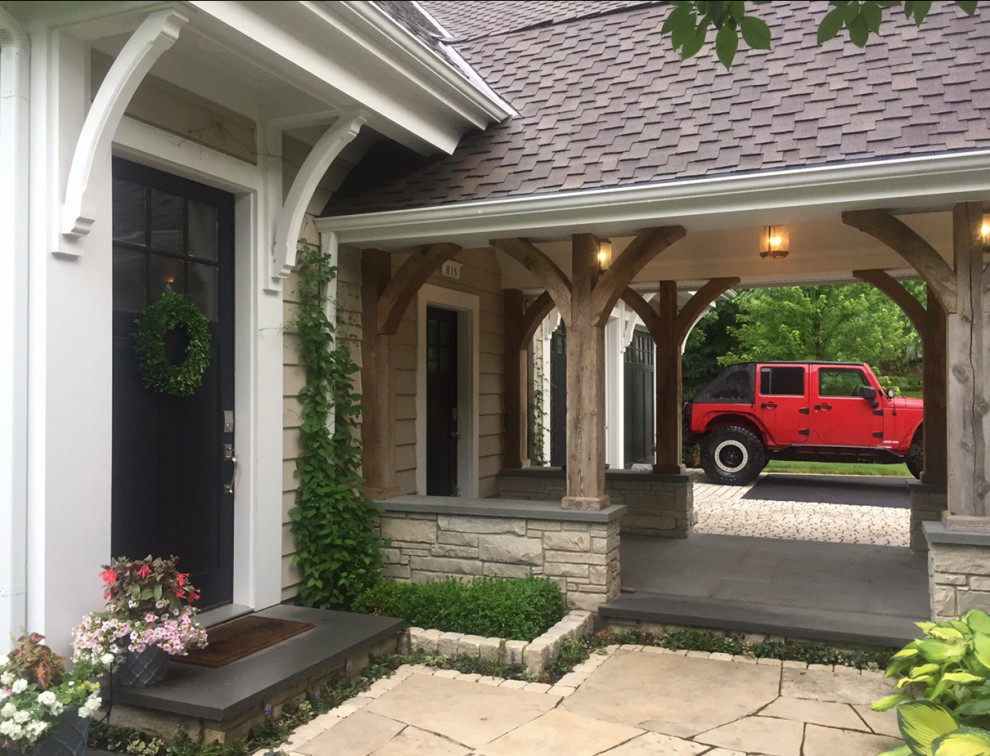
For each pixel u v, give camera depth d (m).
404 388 6.90
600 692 4.27
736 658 4.79
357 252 6.04
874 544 7.79
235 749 3.52
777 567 6.56
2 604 3.61
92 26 3.70
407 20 5.84
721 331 18.88
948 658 3.66
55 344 3.72
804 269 7.58
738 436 13.08
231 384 5.02
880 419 12.25
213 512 4.88
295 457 5.39
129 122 4.12
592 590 5.28
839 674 4.51
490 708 4.06
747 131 5.07
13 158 3.67
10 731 3.01
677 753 3.55
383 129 5.31
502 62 7.01
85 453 3.85
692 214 4.82
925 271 4.55
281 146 5.25
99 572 3.91
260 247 5.05
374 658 4.67
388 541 5.77
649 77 6.05
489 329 8.52
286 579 5.28
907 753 3.31
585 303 5.38
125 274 4.33
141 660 3.69
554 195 5.01
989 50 5.08
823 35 2.70
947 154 4.24
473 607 4.89
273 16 3.97
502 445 8.82
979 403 4.44
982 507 4.43
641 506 8.11
